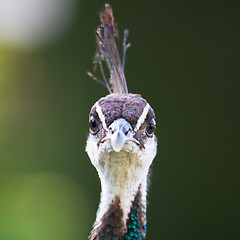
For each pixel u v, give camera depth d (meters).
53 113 15.35
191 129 14.07
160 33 14.27
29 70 15.85
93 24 14.88
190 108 14.08
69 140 14.95
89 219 14.37
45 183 15.06
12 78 15.94
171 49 14.23
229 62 14.07
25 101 15.80
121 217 6.35
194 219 13.91
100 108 6.25
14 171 15.54
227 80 14.09
